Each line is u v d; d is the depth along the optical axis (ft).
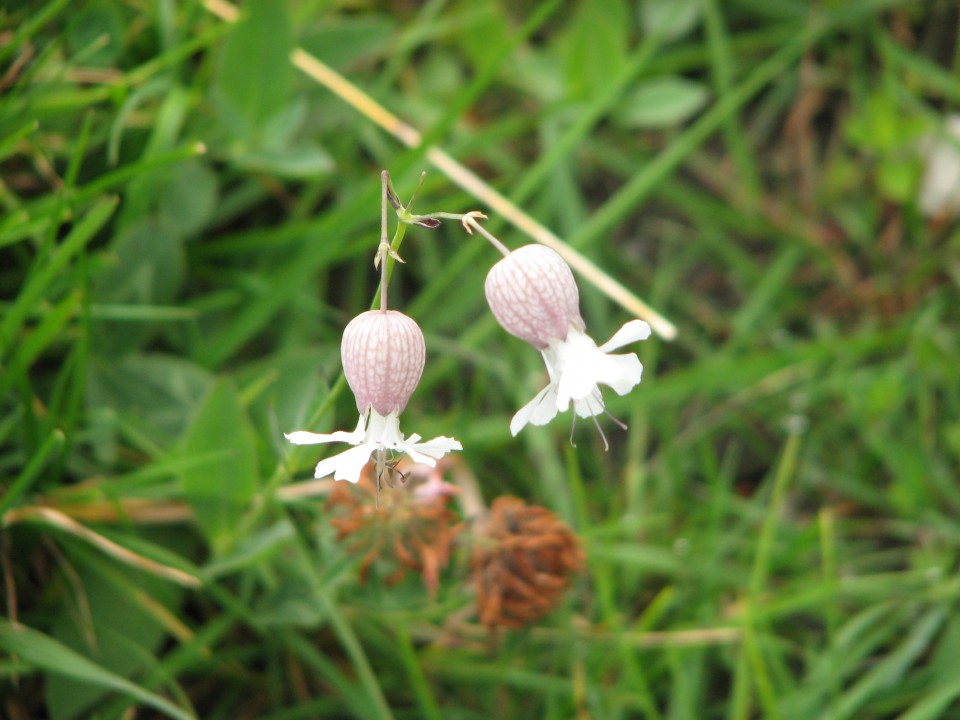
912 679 0.72
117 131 0.65
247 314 0.74
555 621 0.71
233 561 0.61
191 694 0.70
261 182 0.81
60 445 0.64
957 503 0.80
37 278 0.60
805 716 0.70
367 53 0.82
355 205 0.73
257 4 0.70
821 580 0.76
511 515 0.62
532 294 0.48
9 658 0.61
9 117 0.66
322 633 0.71
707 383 0.80
